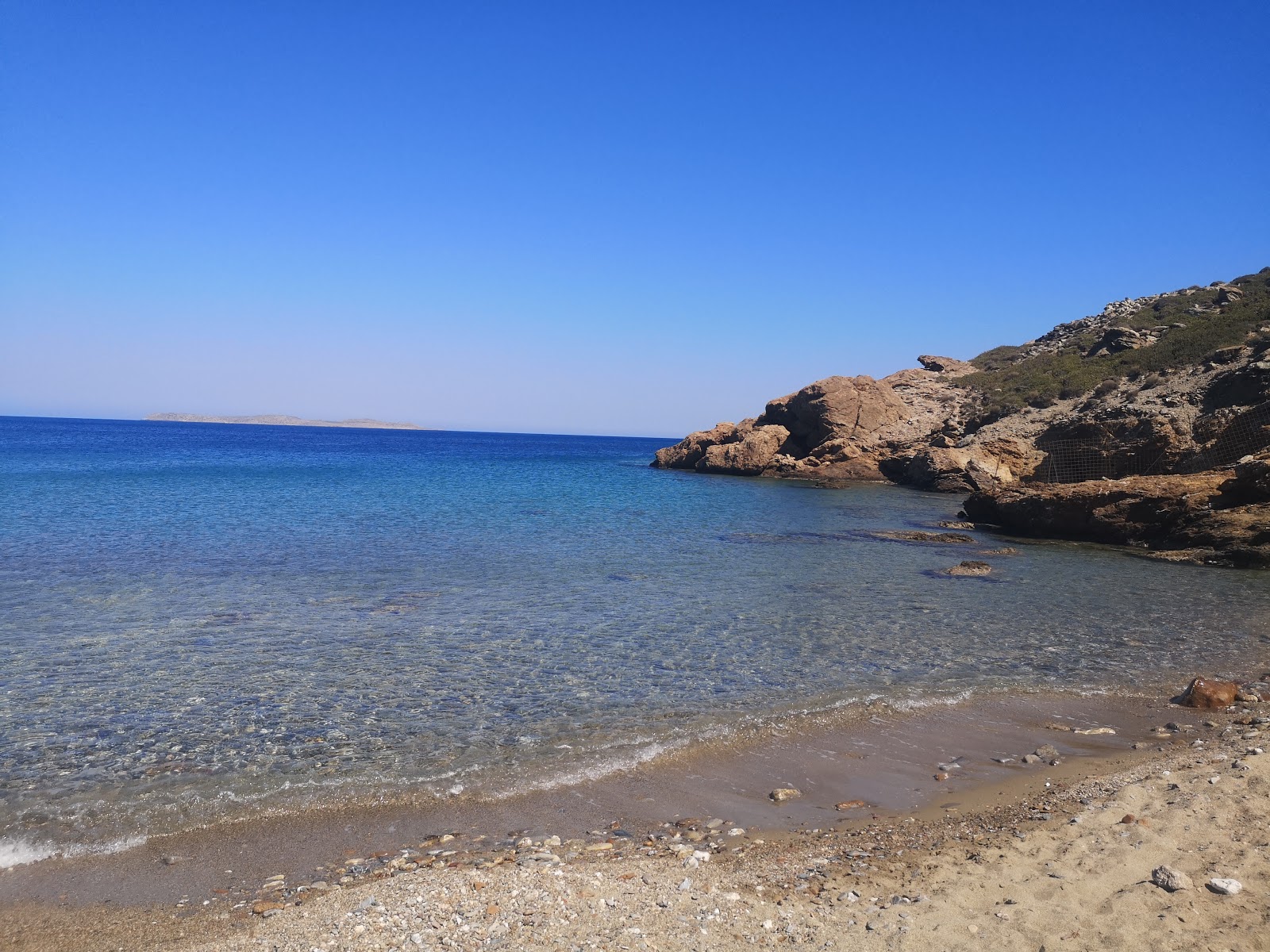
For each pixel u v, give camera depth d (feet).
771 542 97.60
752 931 18.33
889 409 238.07
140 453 297.53
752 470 236.84
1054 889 19.44
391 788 28.89
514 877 21.40
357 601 60.08
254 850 24.50
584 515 124.16
